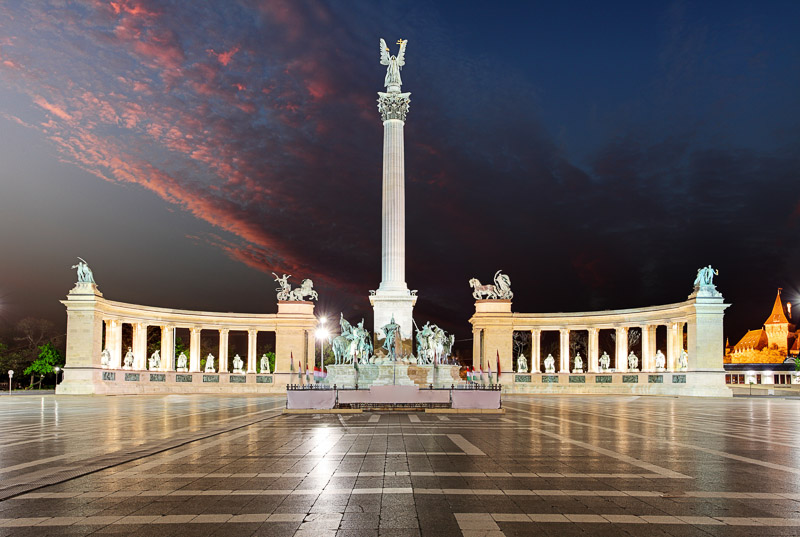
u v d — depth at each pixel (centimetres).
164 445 2427
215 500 1459
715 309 7681
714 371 7619
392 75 7306
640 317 8756
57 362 11000
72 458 2094
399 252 7088
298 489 1582
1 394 8600
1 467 1914
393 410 4434
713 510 1375
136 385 8412
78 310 7781
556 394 8481
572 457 2145
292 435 2838
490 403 4400
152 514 1333
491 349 9356
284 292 9725
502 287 9550
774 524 1261
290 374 9150
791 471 1873
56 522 1270
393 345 6800
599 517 1312
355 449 2338
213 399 6619
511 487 1614
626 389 8581
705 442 2609
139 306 8744
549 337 14625
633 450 2339
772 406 5478
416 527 1231
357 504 1419
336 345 7031
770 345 18288
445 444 2500
